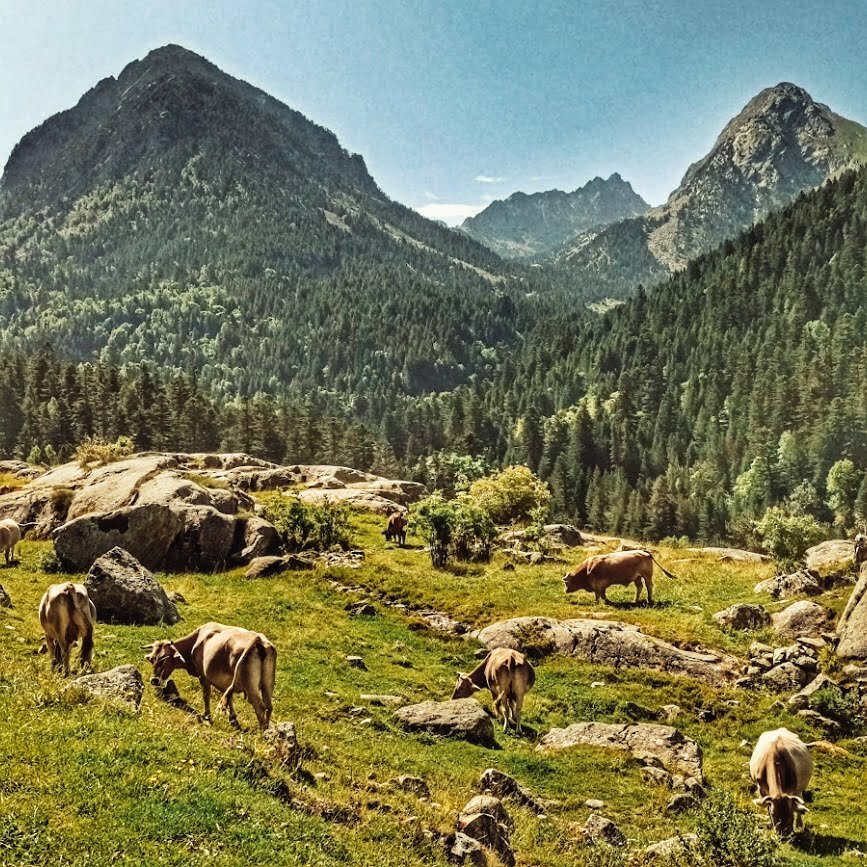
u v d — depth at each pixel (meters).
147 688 16.34
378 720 19.16
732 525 149.38
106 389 151.38
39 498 42.19
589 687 23.83
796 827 16.00
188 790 10.40
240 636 15.08
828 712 22.66
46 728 11.27
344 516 43.78
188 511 36.38
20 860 8.20
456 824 12.95
